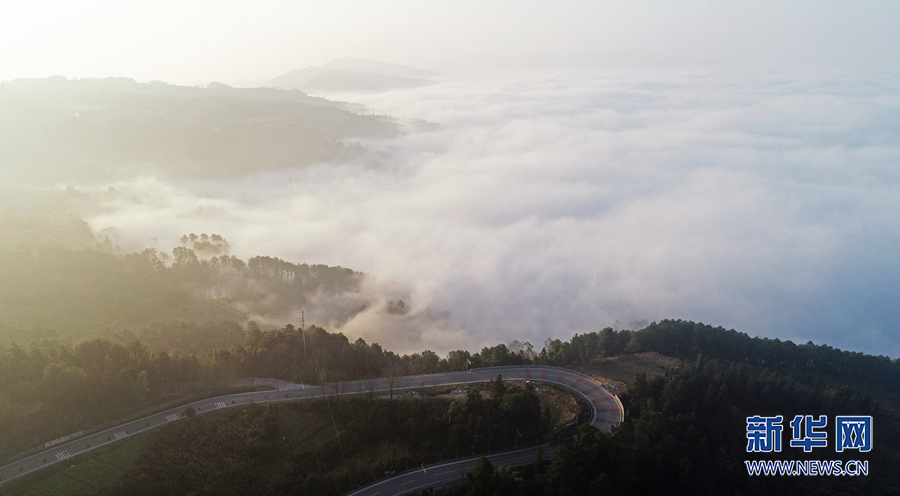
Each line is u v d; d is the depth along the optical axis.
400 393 100.50
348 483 80.31
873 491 94.31
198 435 84.06
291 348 112.88
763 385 110.06
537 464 84.00
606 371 117.00
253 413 89.69
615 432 89.12
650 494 88.50
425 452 87.56
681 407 103.19
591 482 78.94
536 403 95.94
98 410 87.88
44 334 132.62
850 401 111.12
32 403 86.56
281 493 77.06
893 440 105.31
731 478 95.06
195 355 109.75
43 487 73.38
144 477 75.81
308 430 88.75
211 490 75.25
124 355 101.00
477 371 114.12
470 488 78.56
